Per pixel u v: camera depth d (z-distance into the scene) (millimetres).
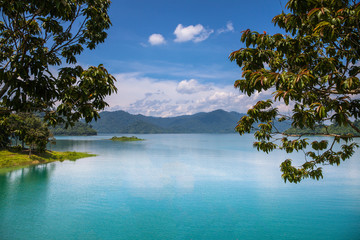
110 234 22328
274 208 30031
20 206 29297
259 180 45906
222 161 73750
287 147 8875
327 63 5754
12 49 6672
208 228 24062
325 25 4754
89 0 6527
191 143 182625
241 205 31078
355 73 6938
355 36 5809
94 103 5582
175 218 26438
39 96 5230
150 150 115188
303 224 25078
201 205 31062
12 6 5707
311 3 5074
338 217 26672
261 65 6027
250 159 78688
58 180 42750
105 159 75688
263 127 9062
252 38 5926
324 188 39469
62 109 5098
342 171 54031
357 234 22500
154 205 30906
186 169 58625
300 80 4445
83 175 48031
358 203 31656
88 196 34062
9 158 53812
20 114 52094
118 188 38812
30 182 40719
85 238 21328
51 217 26234
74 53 7273
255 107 7215
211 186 41000
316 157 9766
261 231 23219
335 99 5070
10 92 4875
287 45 5906
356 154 88250
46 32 6250
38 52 5711
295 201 32969
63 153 77562
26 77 4988
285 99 4539
